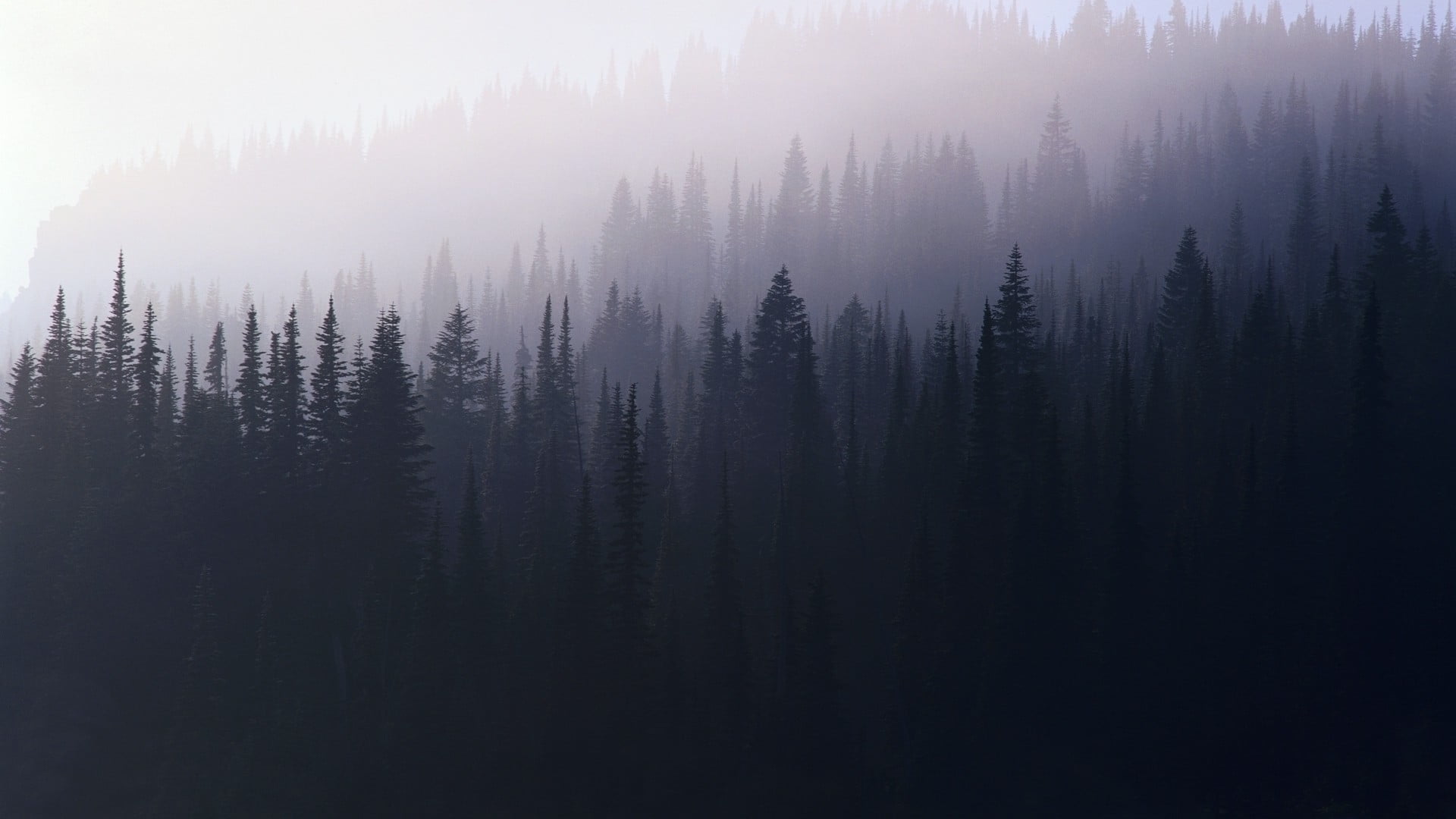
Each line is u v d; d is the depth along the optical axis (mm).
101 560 82375
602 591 76562
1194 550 81750
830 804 69000
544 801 69375
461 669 73812
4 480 89500
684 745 72000
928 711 74688
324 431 89750
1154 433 92938
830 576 88250
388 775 69688
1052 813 70438
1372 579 82062
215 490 87125
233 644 76875
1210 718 75188
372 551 84188
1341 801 71438
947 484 90625
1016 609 76938
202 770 69062
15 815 68812
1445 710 76062
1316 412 95750
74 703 75125
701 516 94250
